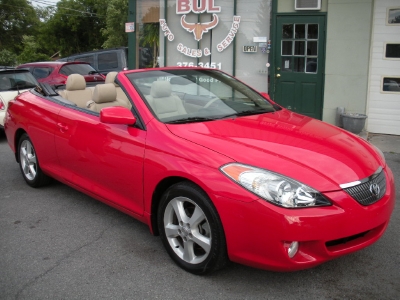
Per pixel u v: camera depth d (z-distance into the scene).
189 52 10.02
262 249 2.96
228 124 3.81
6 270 3.59
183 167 3.32
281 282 3.35
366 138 8.35
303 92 9.19
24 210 4.88
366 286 3.30
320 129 3.91
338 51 8.78
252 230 2.96
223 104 4.35
